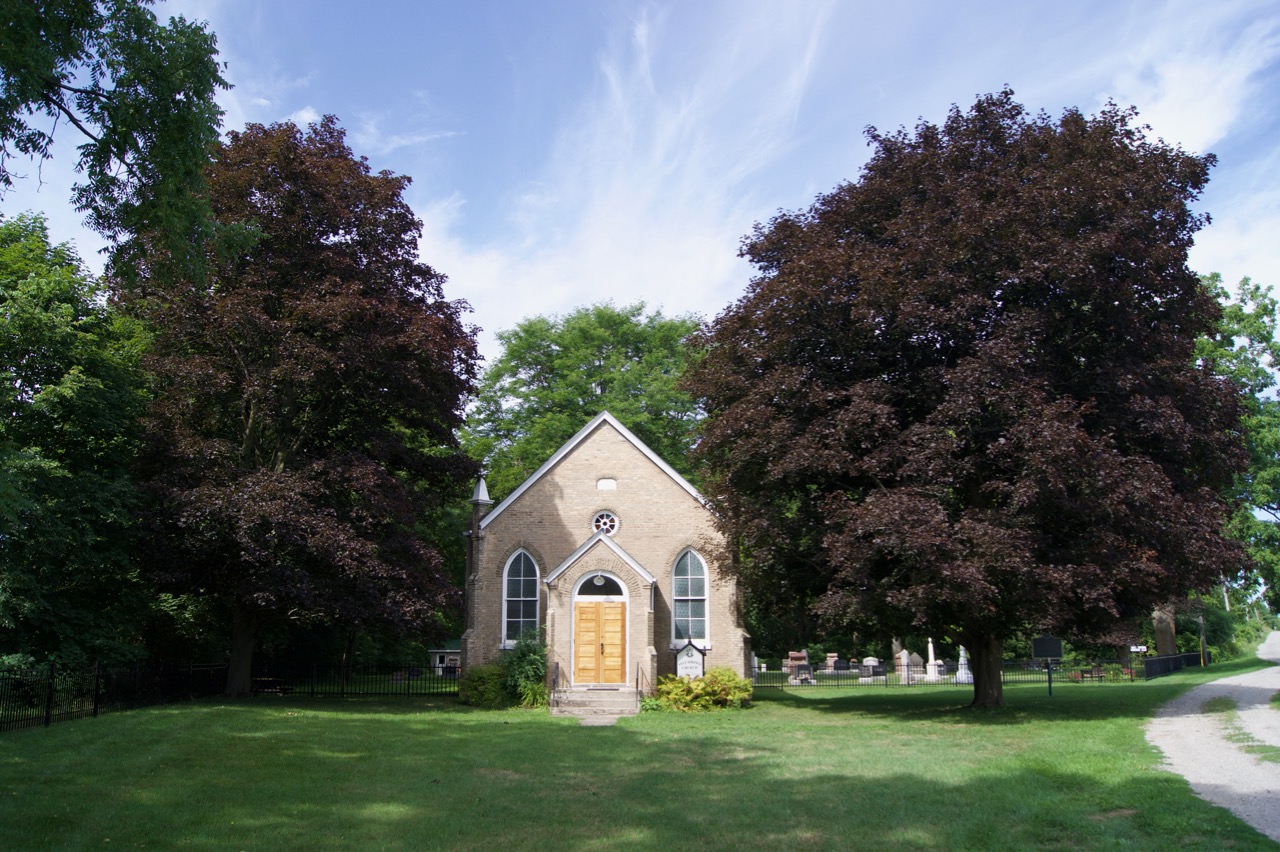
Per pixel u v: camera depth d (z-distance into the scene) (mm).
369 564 24688
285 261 26422
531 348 51562
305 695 29656
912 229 22469
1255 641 103250
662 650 29078
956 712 23797
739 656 28938
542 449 46906
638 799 13070
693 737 19797
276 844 10383
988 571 19594
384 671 32938
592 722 22969
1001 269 21188
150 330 27000
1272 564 43188
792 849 10320
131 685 22047
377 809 12242
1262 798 11797
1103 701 25344
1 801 11664
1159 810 11195
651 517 30062
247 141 27031
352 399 28078
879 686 38688
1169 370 22016
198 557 25250
